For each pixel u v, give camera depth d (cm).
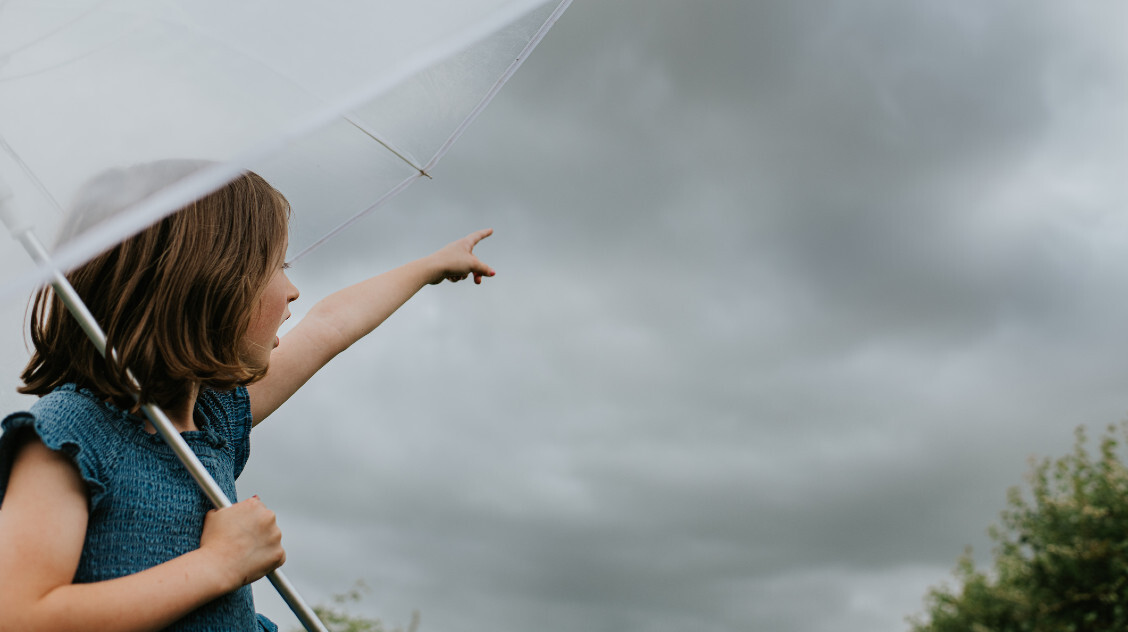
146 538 88
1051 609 852
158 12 73
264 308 102
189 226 93
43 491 81
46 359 92
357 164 116
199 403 110
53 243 71
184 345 91
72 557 80
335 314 138
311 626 95
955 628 961
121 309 90
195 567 85
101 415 89
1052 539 877
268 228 101
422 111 113
